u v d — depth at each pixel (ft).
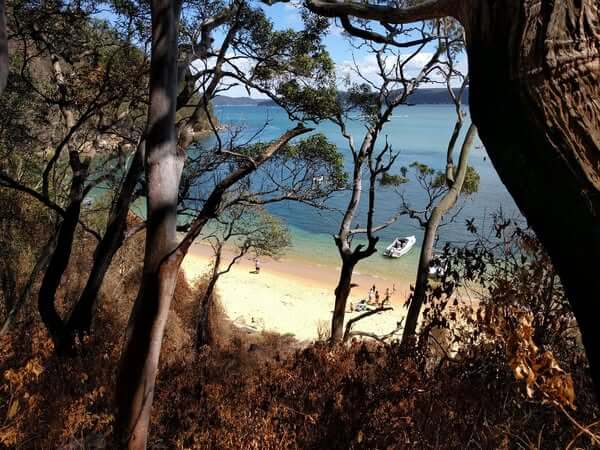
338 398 11.11
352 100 30.50
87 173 24.43
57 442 10.36
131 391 13.55
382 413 10.47
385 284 84.89
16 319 31.58
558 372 5.11
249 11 24.09
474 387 9.79
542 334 10.16
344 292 28.27
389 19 5.58
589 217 3.10
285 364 15.26
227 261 96.63
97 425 12.04
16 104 26.76
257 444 9.96
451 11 4.27
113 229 22.21
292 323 67.56
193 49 22.52
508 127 3.34
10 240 34.94
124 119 27.25
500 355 10.08
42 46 28.37
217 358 27.66
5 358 14.96
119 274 45.09
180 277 50.24
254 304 75.10
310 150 26.76
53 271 21.98
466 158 26.78
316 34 25.55
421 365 12.45
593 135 3.06
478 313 10.77
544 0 3.18
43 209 37.35
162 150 14.19
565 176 3.14
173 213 14.42
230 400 13.38
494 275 14.53
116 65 25.58
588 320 3.26
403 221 110.63
